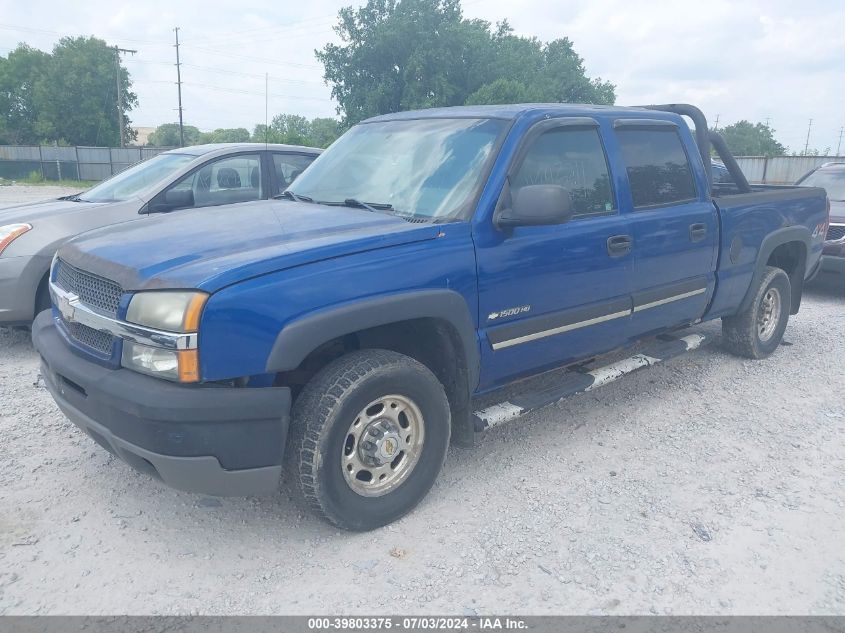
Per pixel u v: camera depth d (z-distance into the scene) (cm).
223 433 277
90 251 327
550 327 389
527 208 339
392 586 291
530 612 277
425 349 359
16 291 545
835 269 865
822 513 354
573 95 6706
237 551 313
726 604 284
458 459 408
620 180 432
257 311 278
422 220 352
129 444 280
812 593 292
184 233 334
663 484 382
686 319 501
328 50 5209
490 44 5456
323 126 5397
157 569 299
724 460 412
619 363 459
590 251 400
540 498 364
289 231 330
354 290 302
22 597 277
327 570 301
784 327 620
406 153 404
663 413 483
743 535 333
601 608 280
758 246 552
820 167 1064
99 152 4641
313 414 303
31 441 412
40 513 338
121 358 288
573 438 440
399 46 5022
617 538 329
